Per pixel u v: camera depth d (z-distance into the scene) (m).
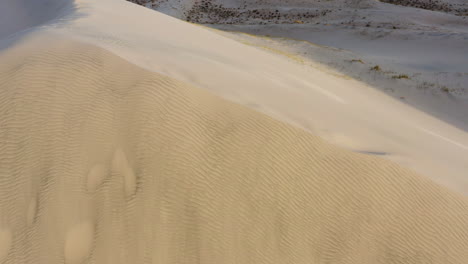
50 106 3.51
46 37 4.70
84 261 3.21
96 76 3.72
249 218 3.31
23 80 3.63
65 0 10.95
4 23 12.29
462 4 52.34
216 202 3.28
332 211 3.47
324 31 30.64
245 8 48.38
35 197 3.31
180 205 3.26
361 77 15.15
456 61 19.11
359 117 6.70
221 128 3.60
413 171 4.06
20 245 3.27
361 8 47.06
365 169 3.76
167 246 3.23
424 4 51.44
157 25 9.32
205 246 3.24
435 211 3.76
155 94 3.58
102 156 3.35
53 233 3.24
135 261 3.20
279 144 3.63
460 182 4.77
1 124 3.46
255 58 10.16
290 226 3.36
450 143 7.68
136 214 3.23
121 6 11.51
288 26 33.22
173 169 3.29
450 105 12.75
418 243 3.55
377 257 3.45
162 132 3.40
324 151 3.79
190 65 5.20
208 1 51.50
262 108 4.39
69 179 3.30
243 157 3.46
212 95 3.94
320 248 3.39
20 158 3.38
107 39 5.39
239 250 3.26
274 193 3.39
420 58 20.34
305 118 4.90
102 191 3.27
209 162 3.38
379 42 25.69
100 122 3.43
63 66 3.77
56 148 3.37
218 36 13.20
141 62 4.46
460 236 3.68
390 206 3.63
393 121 7.86
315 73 12.67
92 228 3.24
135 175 3.29
